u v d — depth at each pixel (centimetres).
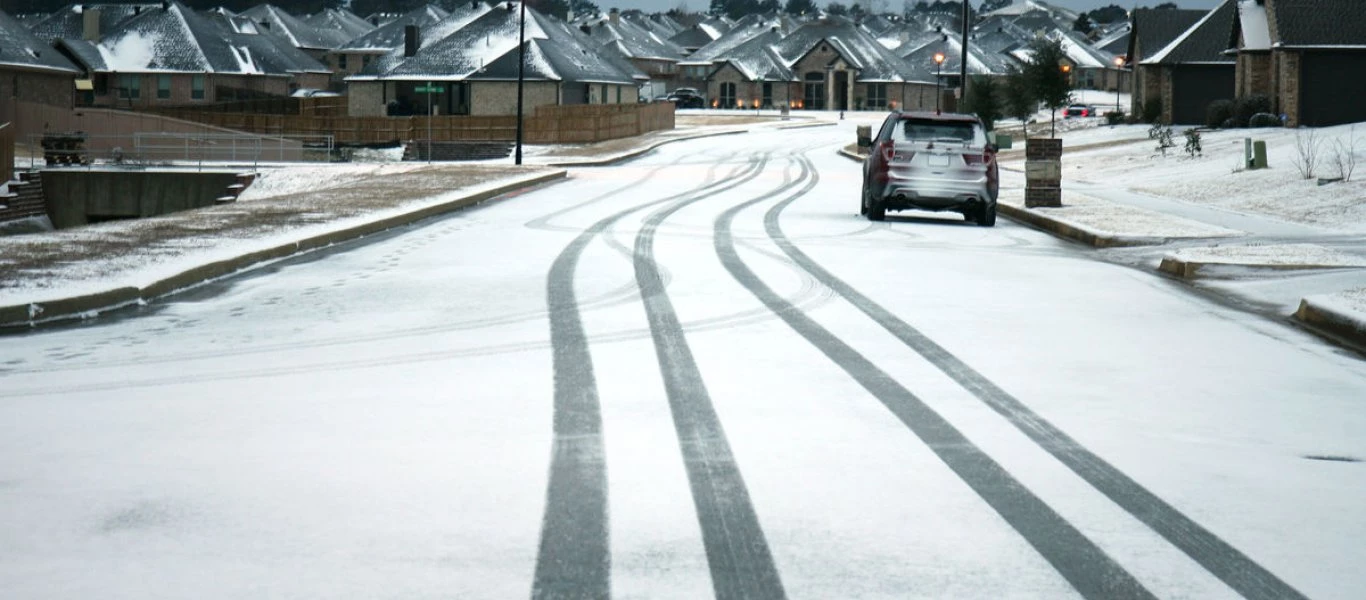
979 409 851
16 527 593
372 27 14762
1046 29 15962
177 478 676
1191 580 535
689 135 7331
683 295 1391
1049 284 1543
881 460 718
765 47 12938
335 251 1873
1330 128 4750
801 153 5922
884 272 1623
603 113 6962
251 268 1664
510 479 676
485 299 1362
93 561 547
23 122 6831
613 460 714
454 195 2900
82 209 4822
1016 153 5528
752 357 1030
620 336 1129
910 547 572
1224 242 1994
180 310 1306
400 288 1455
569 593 513
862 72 12575
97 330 1185
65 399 880
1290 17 5297
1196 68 6581
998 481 679
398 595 509
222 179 4759
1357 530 605
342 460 713
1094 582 531
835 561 554
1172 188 3256
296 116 7644
